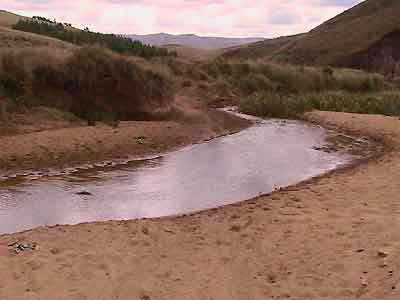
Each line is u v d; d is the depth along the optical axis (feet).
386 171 34.30
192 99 76.23
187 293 17.61
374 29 190.08
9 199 28.89
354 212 24.44
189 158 41.01
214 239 22.71
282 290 17.40
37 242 21.53
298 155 42.80
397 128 54.08
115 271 19.13
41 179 33.17
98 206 28.35
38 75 49.52
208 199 29.96
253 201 28.76
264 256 20.42
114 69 52.54
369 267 17.89
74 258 20.02
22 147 37.81
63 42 91.81
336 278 17.62
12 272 18.51
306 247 20.68
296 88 96.53
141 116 53.36
